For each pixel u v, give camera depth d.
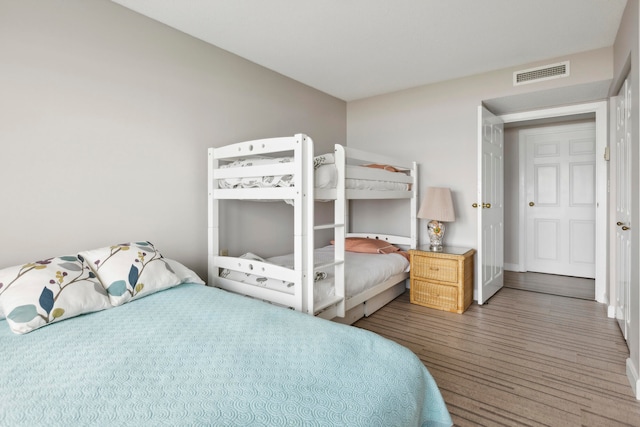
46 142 1.92
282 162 2.21
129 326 1.50
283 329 1.47
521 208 4.86
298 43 2.75
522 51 2.92
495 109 3.78
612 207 3.04
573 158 4.54
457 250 3.40
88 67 2.07
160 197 2.45
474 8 2.25
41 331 1.45
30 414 0.90
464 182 3.60
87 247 2.09
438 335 2.64
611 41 2.73
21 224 1.84
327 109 4.08
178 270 2.21
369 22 2.42
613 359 2.24
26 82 1.84
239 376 1.09
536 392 1.87
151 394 0.99
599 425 1.60
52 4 1.92
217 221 2.68
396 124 4.02
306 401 0.97
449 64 3.20
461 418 1.66
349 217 4.45
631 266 2.03
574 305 3.35
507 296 3.67
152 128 2.39
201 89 2.70
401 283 3.76
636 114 1.88
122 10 2.22
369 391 1.03
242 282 2.51
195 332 1.44
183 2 2.17
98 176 2.13
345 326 1.51
